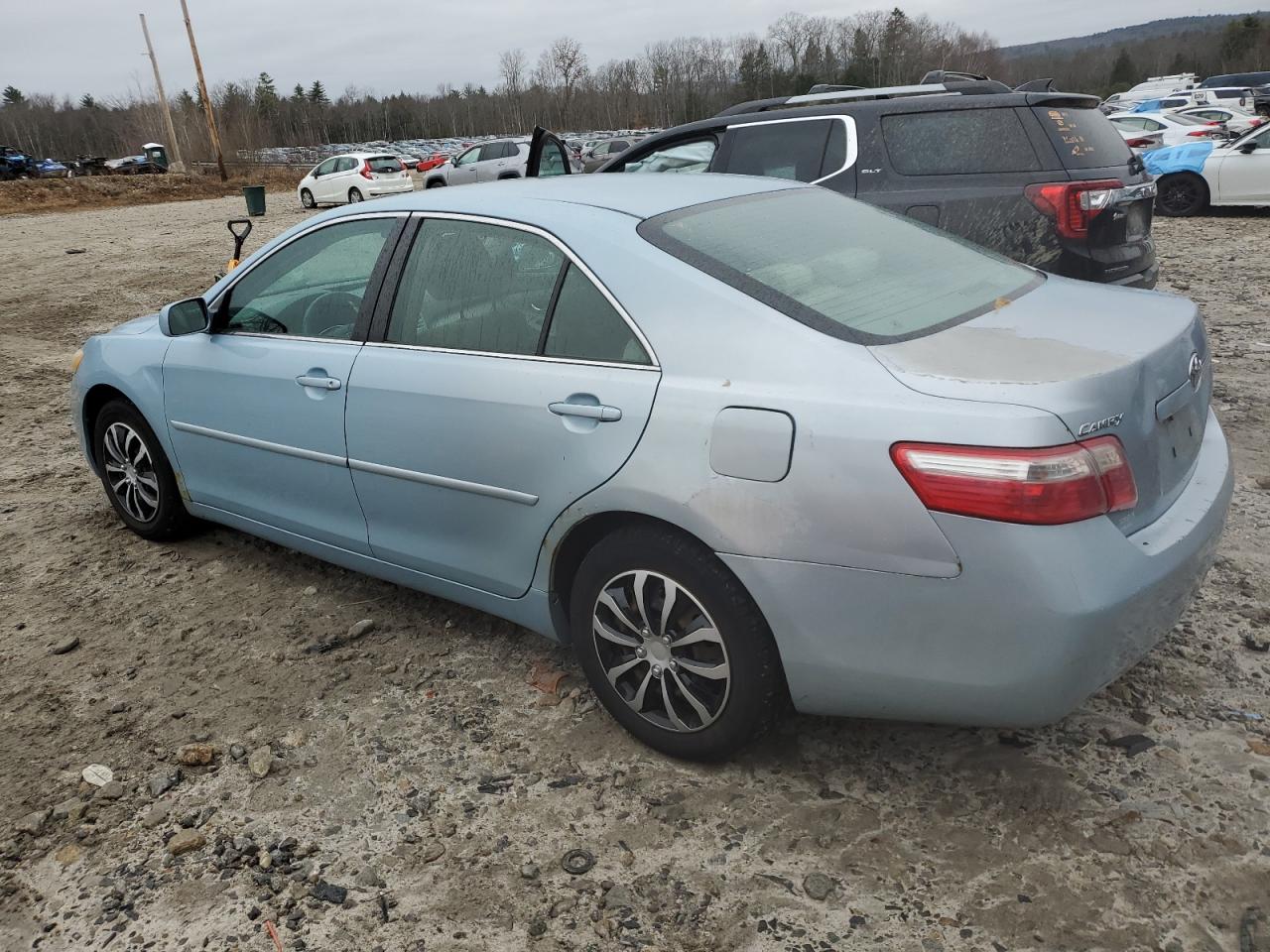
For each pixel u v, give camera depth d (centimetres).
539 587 299
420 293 324
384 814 270
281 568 429
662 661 271
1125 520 227
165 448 425
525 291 294
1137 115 1936
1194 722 282
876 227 321
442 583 334
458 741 300
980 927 219
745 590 250
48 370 893
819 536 230
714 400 245
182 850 260
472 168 2606
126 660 360
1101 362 230
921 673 230
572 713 309
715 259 269
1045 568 210
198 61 4169
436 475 312
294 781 286
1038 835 244
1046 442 210
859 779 269
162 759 300
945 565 218
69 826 273
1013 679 220
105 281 1443
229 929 235
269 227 2117
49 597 415
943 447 215
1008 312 266
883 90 632
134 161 5931
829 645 238
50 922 241
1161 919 217
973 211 562
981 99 575
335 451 344
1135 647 229
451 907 236
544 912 233
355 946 227
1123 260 559
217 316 394
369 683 334
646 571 266
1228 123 2198
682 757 278
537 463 282
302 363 353
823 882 234
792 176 627
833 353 237
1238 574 364
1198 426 267
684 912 229
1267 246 1104
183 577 426
